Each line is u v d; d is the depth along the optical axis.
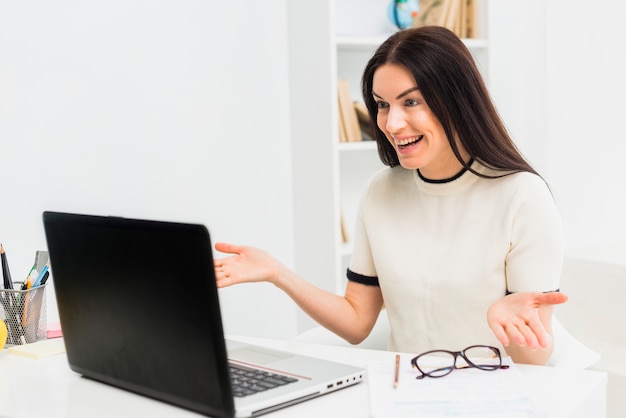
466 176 1.76
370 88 1.79
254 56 2.91
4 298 1.72
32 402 1.25
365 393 1.24
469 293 1.73
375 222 1.88
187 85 2.78
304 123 2.95
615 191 3.45
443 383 1.25
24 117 2.46
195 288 1.09
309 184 2.96
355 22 3.11
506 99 3.24
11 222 2.46
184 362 1.14
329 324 1.85
